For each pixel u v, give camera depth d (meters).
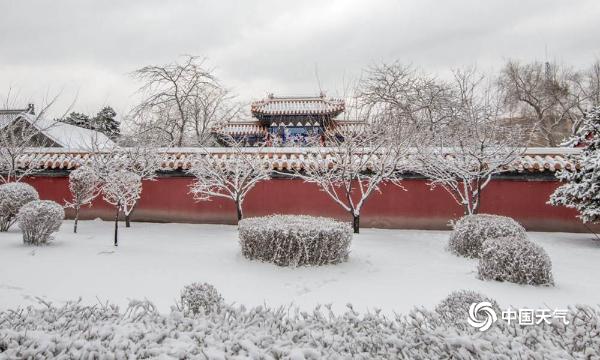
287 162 13.06
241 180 12.12
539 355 2.57
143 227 12.48
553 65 29.64
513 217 12.51
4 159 13.80
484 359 2.56
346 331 3.13
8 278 6.14
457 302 4.04
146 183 13.91
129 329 3.05
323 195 13.34
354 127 12.16
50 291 5.68
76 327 3.07
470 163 11.15
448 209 12.87
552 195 11.36
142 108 21.69
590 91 29.22
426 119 17.75
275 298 5.67
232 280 6.41
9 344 2.67
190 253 8.35
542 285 6.20
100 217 13.95
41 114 16.39
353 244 9.62
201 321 3.20
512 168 12.07
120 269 6.89
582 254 9.18
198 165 12.62
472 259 8.35
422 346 2.83
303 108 26.23
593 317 3.22
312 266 7.25
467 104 12.51
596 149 11.12
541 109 28.80
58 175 14.06
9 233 10.18
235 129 27.16
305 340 2.97
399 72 22.20
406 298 5.64
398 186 13.10
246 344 2.76
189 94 24.39
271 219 8.27
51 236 9.56
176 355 2.65
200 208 13.71
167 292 5.79
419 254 8.88
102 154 12.84
